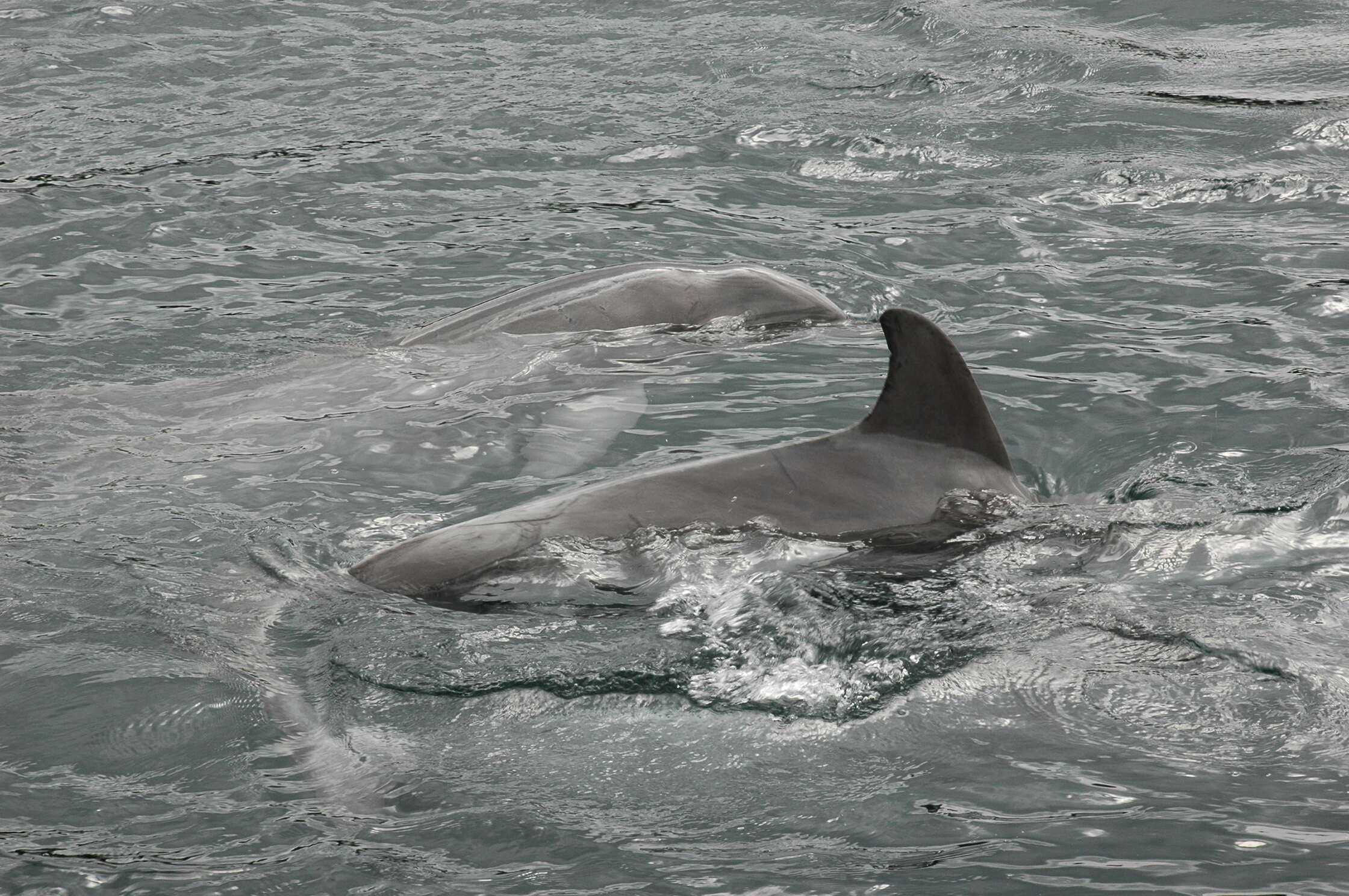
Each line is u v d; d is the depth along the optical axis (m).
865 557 18.34
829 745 14.92
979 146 45.72
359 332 31.97
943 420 20.17
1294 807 13.50
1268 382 26.23
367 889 12.70
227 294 34.06
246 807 14.05
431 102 52.19
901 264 35.28
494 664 16.55
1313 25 62.03
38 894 12.60
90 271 35.25
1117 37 61.31
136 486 23.16
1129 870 12.66
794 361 29.38
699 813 13.83
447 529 18.95
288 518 21.81
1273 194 39.59
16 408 26.91
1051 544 18.88
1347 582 18.12
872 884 12.62
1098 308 31.36
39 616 18.25
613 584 17.75
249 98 53.44
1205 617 17.20
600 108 51.06
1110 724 15.09
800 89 53.59
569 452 24.80
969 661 16.31
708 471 19.53
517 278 35.41
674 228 38.66
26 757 15.06
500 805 13.97
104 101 52.75
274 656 17.05
